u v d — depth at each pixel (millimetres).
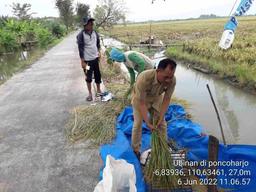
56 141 4699
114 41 28359
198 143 4129
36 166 3986
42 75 10672
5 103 7074
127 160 3604
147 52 17703
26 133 5102
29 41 24922
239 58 11016
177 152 3547
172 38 26234
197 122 5895
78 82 8883
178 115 5320
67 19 58219
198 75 11094
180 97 7852
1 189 3506
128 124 4742
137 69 5387
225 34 7359
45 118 5766
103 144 4449
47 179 3672
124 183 3062
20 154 4344
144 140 4320
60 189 3459
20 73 11477
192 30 37188
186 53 15227
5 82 9703
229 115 6402
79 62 13719
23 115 6055
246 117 6262
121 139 4219
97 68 6512
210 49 13539
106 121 5008
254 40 15969
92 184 3523
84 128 4945
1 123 5668
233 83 9125
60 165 3979
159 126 3648
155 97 3582
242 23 44750
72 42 29828
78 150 4355
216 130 5559
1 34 20125
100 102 6359
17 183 3617
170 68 2984
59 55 17578
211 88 8898
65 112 6016
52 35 37094
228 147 3770
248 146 3756
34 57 17094
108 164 2982
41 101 7012
